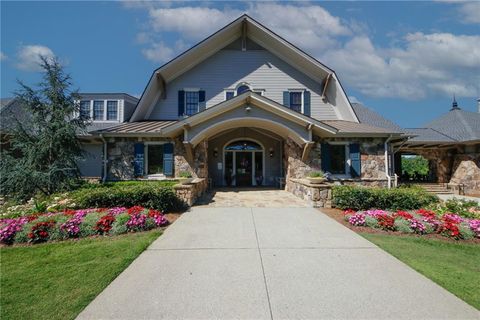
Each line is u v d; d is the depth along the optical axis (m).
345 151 14.45
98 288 3.88
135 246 5.59
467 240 6.33
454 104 21.88
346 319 3.13
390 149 15.81
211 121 12.41
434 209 8.70
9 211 9.47
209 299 3.54
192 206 10.02
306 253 5.21
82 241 6.17
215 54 16.44
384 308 3.35
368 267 4.55
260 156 17.70
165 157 13.94
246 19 15.87
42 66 12.66
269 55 16.56
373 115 19.03
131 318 3.16
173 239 6.11
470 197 15.95
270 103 12.18
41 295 3.71
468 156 17.83
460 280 4.11
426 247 5.71
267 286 3.88
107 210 7.70
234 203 10.66
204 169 13.97
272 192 14.12
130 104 18.89
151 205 8.70
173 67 15.84
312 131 13.21
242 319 3.13
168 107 16.12
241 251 5.32
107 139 13.91
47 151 12.23
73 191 10.55
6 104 17.92
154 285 3.94
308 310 3.30
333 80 16.20
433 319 3.14
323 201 9.83
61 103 12.98
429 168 22.97
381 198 9.15
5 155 12.15
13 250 5.65
